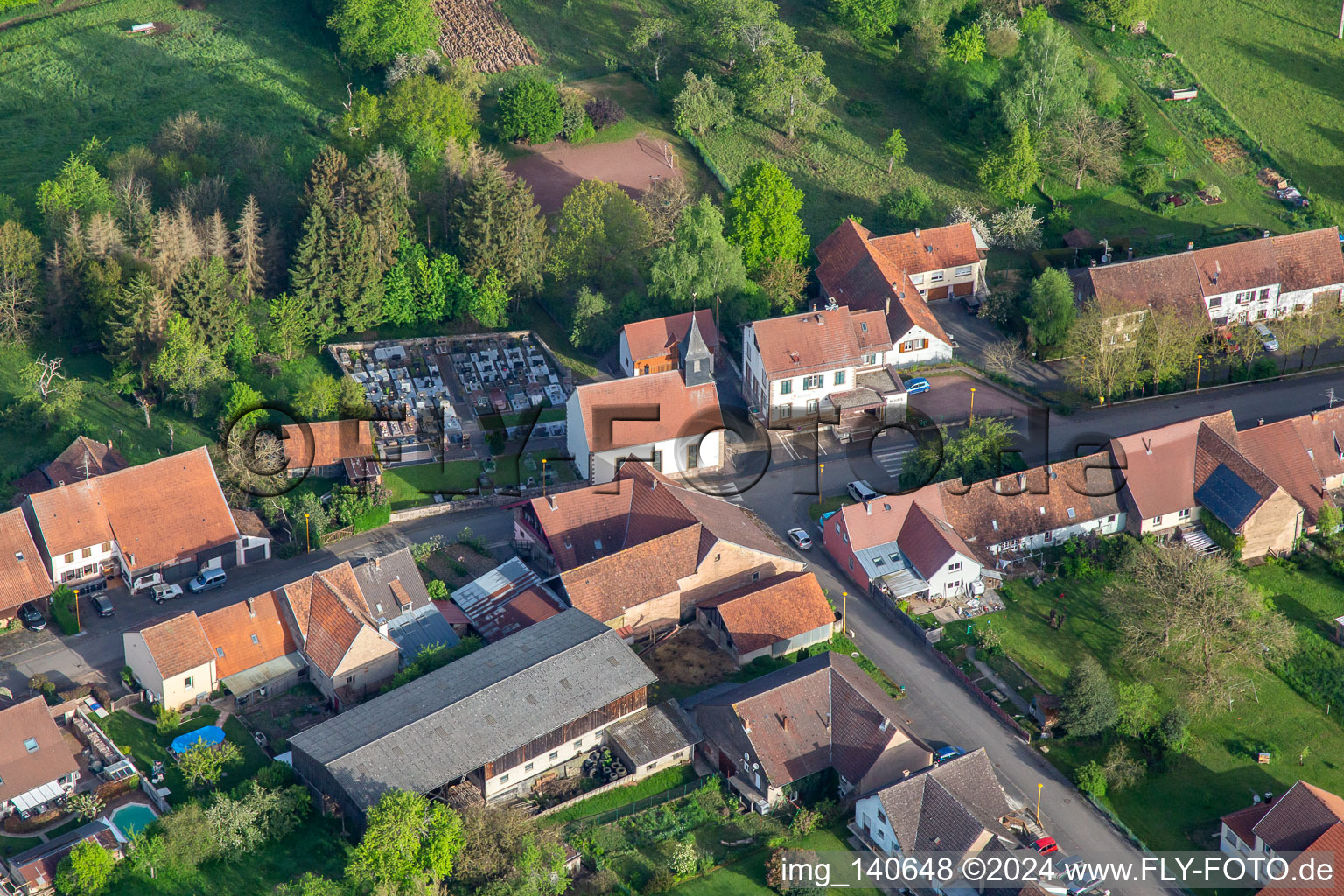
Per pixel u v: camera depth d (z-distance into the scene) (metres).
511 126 190.62
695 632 127.38
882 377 158.25
